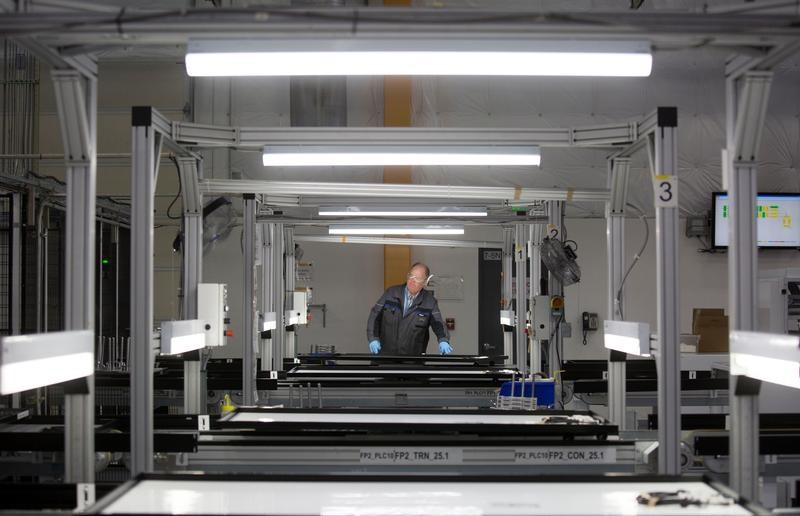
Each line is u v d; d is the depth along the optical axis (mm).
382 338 8359
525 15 2684
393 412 4637
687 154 9875
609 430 4113
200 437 4066
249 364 5980
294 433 4098
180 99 9625
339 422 4254
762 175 9906
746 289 3369
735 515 2643
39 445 4406
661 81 9867
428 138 4336
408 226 7422
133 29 2705
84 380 3322
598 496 2871
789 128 9906
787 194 9578
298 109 8344
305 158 4348
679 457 3873
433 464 3963
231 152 9805
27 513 2635
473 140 4344
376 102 9773
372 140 4348
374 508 2682
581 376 7398
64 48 3078
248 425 4172
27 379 2748
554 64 2852
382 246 10391
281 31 2688
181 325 4176
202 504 2723
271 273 7609
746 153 3361
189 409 4723
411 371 6836
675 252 3932
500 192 5109
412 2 8914
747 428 3348
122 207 8023
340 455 3975
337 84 8359
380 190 5062
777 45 2984
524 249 7727
